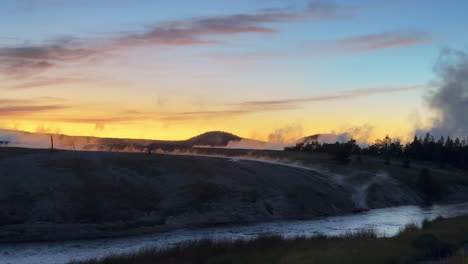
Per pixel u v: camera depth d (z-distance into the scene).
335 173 97.50
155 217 49.56
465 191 107.81
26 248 36.50
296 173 80.56
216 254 26.34
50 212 45.47
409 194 91.00
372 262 22.48
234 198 59.81
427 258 24.98
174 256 26.00
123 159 65.25
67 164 58.50
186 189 58.62
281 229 47.53
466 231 33.22
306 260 22.44
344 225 50.50
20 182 50.31
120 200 51.19
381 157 159.75
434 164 158.75
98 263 25.03
